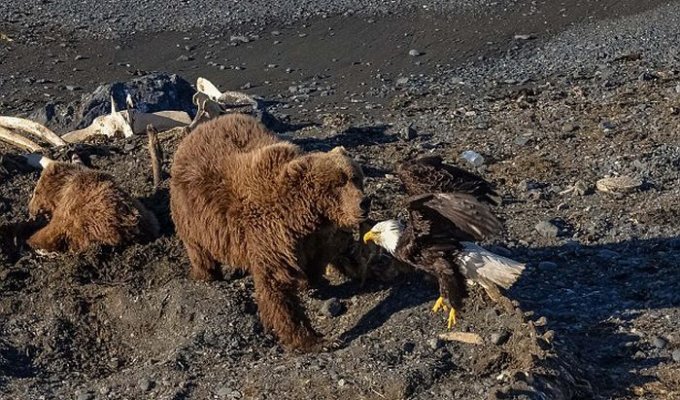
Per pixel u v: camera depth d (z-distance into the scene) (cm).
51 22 1858
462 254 748
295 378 730
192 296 841
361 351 749
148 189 1045
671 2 1859
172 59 1711
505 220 996
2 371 795
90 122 1334
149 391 750
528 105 1365
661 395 715
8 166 1091
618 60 1559
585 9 1855
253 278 819
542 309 823
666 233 951
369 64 1650
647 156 1133
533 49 1680
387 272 847
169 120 1239
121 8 1917
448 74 1581
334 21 1844
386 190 1045
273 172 766
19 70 1659
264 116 1354
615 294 844
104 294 873
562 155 1168
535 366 701
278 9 1903
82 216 931
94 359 827
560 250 927
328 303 832
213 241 802
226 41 1775
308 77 1606
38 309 870
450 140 1248
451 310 766
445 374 721
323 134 1309
